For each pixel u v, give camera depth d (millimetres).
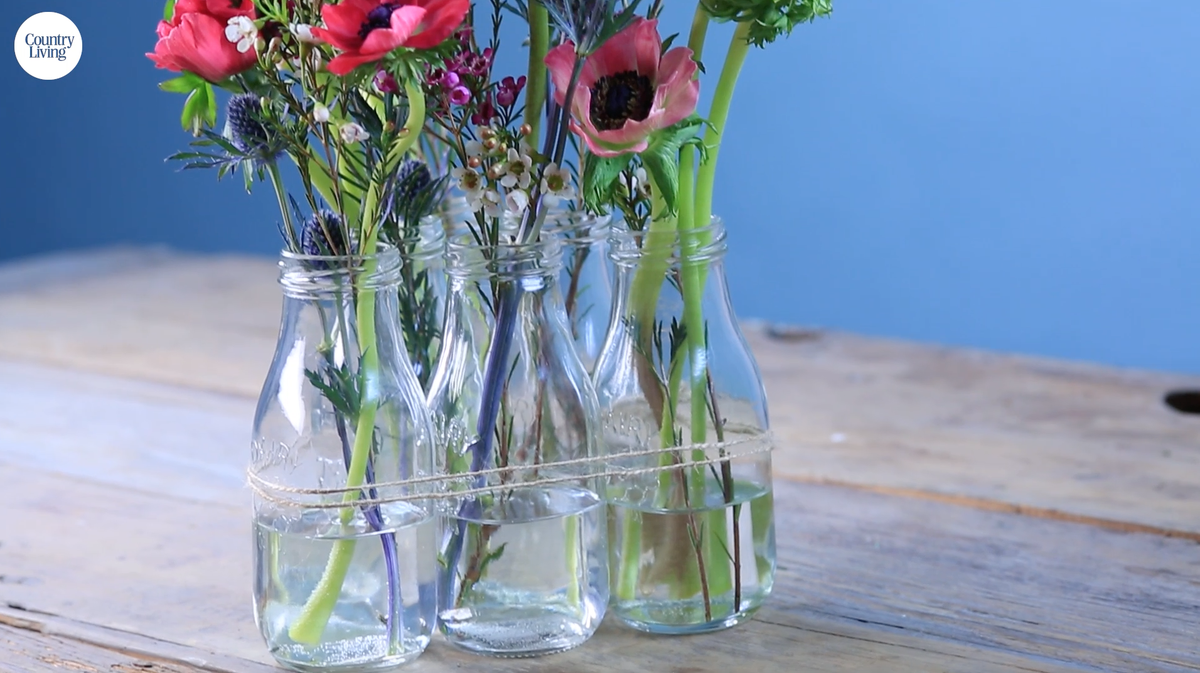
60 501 1118
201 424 1228
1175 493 1086
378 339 913
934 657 938
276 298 1615
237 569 1034
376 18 856
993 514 1074
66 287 1712
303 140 900
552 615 938
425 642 939
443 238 975
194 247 2590
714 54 2193
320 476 916
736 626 968
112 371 1333
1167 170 2035
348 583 923
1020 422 1204
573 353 936
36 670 951
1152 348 2109
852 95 2217
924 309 2256
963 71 2131
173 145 2547
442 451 928
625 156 888
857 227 2275
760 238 2357
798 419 1229
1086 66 2049
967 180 2172
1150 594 985
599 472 937
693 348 936
